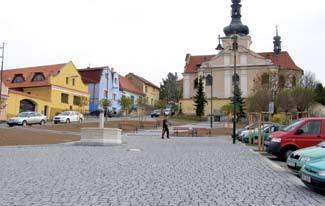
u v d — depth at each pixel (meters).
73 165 13.83
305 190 9.87
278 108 57.09
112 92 86.38
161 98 120.94
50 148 21.78
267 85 67.31
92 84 81.31
